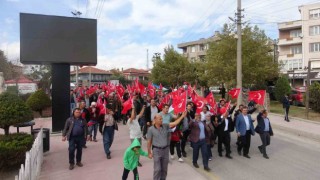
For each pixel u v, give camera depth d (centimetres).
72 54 1634
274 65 3247
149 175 902
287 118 2116
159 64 5444
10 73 4775
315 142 1452
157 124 767
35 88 4228
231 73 2970
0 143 967
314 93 2461
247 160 1109
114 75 7462
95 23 1683
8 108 1012
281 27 6525
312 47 5981
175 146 1174
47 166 1013
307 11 6028
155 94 1942
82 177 891
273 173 948
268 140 1164
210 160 1104
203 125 998
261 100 1372
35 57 1574
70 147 979
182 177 891
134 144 757
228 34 3122
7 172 987
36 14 1582
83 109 1387
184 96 1059
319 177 910
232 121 1181
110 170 953
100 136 1541
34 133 1158
